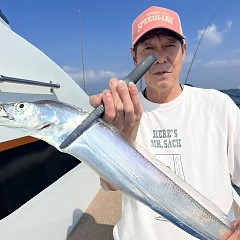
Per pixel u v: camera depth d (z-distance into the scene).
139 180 0.55
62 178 1.19
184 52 0.77
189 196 0.58
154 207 0.55
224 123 0.74
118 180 0.54
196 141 0.73
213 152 0.72
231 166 0.75
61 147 0.53
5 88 0.84
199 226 0.58
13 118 0.55
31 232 0.94
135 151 0.56
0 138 0.83
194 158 0.72
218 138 0.73
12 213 0.86
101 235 1.20
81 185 1.37
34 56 1.01
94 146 0.53
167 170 0.58
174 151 0.73
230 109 0.74
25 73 0.95
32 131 0.55
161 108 0.76
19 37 0.93
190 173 0.71
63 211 1.16
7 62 0.86
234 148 0.74
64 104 0.57
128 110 0.52
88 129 0.53
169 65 0.71
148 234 0.70
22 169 0.93
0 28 0.83
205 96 0.77
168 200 0.56
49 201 1.06
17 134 0.91
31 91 0.97
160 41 0.70
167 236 0.70
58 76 1.18
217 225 0.59
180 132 0.74
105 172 0.53
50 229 1.05
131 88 0.51
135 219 0.72
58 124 0.55
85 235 1.20
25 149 0.95
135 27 0.74
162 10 0.72
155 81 0.72
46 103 0.56
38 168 1.02
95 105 0.53
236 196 1.30
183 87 0.79
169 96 0.75
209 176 0.71
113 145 0.54
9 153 0.87
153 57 0.53
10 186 0.86
